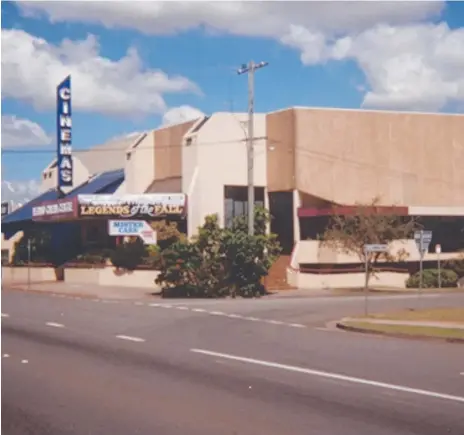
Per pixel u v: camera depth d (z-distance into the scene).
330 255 43.50
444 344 17.64
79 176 55.03
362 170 45.69
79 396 10.96
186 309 27.89
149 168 49.16
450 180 48.16
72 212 43.69
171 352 15.84
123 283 42.19
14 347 16.58
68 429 8.98
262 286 37.59
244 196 45.72
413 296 36.22
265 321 23.62
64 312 26.09
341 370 13.38
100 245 48.66
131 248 42.78
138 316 24.73
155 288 40.72
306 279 43.03
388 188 46.34
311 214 44.03
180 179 46.81
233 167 44.88
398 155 46.66
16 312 25.98
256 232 40.47
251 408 10.12
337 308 28.84
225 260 36.75
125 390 11.44
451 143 48.28
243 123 43.50
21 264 50.19
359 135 45.66
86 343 17.36
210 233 37.00
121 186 49.03
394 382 12.11
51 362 14.35
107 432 8.82
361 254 41.84
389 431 8.82
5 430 8.94
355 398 10.79
